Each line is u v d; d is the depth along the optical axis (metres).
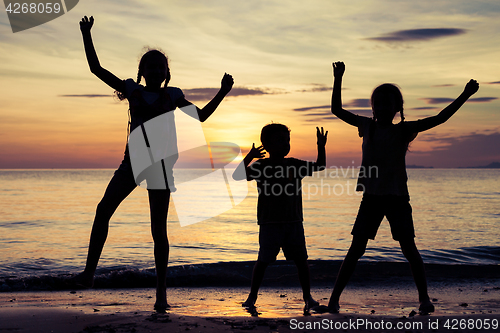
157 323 2.46
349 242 10.83
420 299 3.13
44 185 63.06
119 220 16.62
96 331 2.27
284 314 3.13
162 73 3.07
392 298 4.19
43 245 9.75
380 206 3.13
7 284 5.02
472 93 3.00
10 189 49.44
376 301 4.01
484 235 12.48
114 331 2.27
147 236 11.51
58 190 47.28
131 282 5.30
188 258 8.07
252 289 3.38
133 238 11.05
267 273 5.70
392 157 3.13
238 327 2.43
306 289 3.30
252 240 10.74
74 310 2.88
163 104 3.03
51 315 2.66
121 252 8.66
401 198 3.12
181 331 2.29
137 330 2.29
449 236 12.24
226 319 2.66
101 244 2.85
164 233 3.10
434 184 72.88
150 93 3.04
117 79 3.04
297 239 3.23
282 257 7.03
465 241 11.13
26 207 23.34
